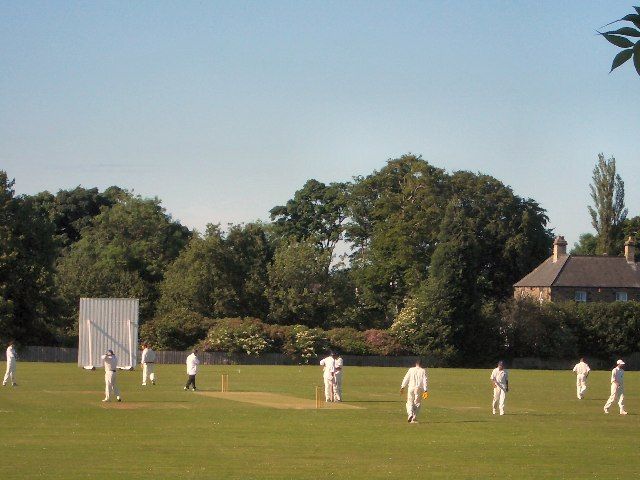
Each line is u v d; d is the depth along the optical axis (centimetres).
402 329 9706
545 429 3359
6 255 8375
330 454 2594
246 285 10331
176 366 8119
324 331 9575
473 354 9931
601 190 13162
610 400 4122
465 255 9944
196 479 2102
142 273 11688
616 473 2300
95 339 6544
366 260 12738
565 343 9994
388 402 4459
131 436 2914
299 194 14438
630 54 805
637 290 11088
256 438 2927
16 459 2364
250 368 8019
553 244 12294
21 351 8425
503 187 12669
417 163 12312
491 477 2211
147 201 12812
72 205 13662
